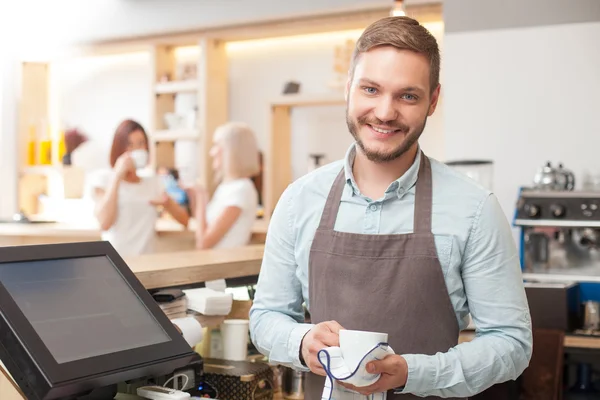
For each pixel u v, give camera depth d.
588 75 4.36
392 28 1.49
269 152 5.61
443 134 5.02
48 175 6.74
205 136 5.79
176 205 4.87
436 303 1.56
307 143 5.66
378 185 1.62
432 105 1.59
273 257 1.72
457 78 4.62
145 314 1.52
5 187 6.61
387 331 1.57
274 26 5.54
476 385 1.50
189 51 6.20
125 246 4.52
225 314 2.04
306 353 1.52
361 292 1.58
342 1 5.10
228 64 6.06
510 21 4.49
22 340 1.27
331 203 1.65
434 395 1.52
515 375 1.56
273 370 2.32
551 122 4.43
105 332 1.41
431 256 1.55
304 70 5.76
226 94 6.04
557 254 3.93
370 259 1.58
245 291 2.49
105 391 1.50
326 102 5.46
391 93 1.48
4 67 6.56
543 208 3.80
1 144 6.61
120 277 1.56
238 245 4.27
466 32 4.59
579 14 4.36
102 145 6.57
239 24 5.64
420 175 1.62
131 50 6.22
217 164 4.34
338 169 1.69
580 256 3.89
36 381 1.26
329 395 1.41
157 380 1.69
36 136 6.61
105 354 1.36
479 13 4.55
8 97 6.57
